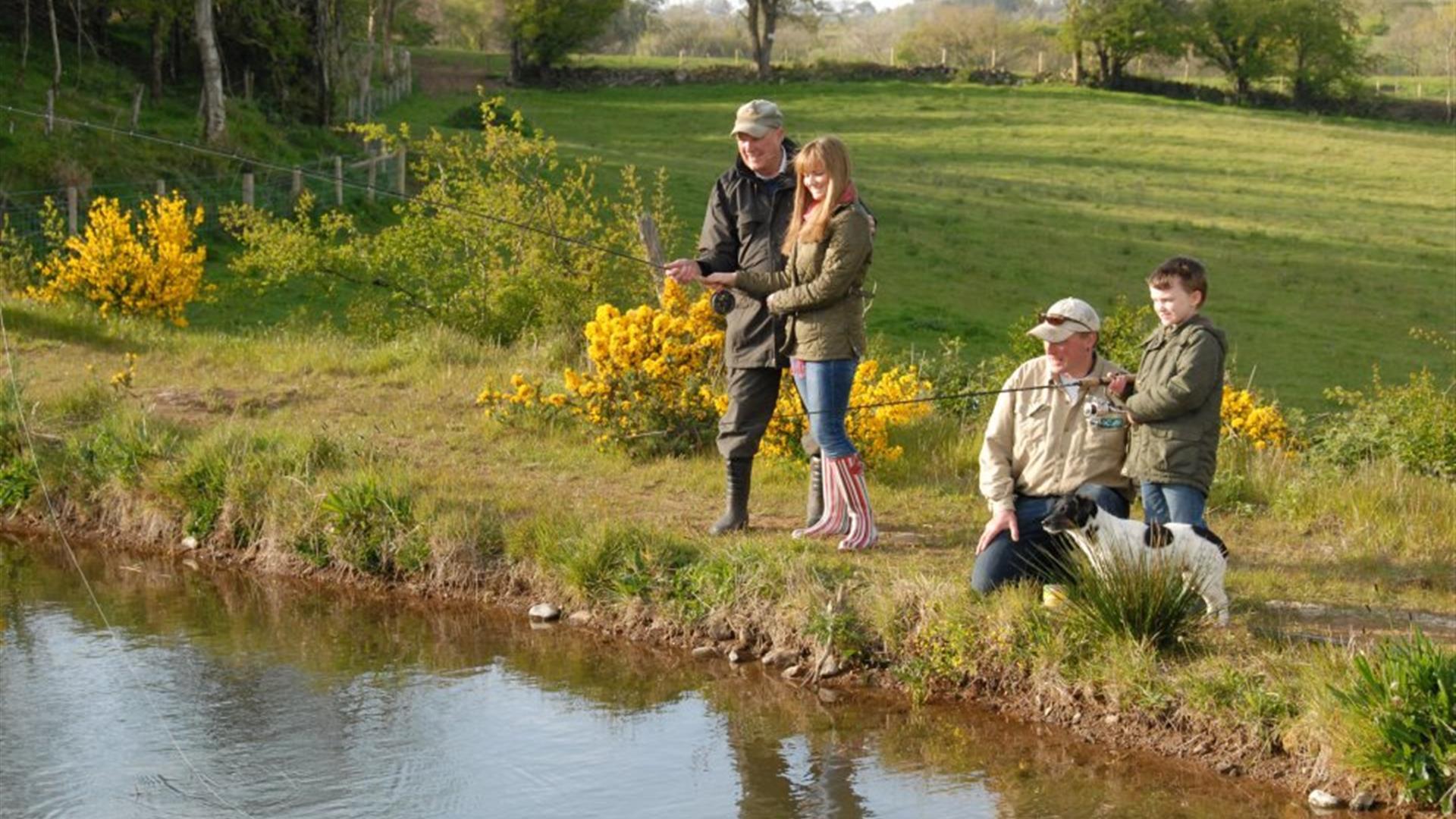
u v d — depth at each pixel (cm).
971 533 809
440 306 1551
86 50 3691
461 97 6331
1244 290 3400
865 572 721
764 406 796
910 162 5109
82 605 792
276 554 844
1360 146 5850
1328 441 1192
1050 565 665
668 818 548
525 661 709
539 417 1030
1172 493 645
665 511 854
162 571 849
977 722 625
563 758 602
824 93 6975
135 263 1534
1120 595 618
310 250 1641
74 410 1035
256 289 1933
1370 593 713
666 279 1044
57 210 1770
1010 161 5216
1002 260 3500
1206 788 560
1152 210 4341
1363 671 545
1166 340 648
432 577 800
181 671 696
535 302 1502
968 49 8888
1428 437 1161
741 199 770
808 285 734
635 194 1662
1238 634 629
